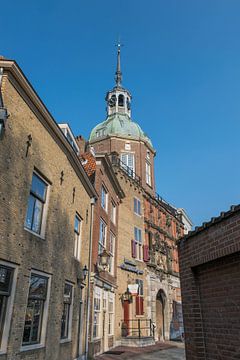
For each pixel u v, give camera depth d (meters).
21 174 8.30
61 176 11.19
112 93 35.50
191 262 5.71
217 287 4.96
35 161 9.18
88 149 20.75
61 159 11.27
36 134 9.34
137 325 21.70
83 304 13.66
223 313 4.73
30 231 8.64
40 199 9.56
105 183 18.89
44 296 9.35
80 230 13.67
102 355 15.25
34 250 8.74
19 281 7.83
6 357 7.04
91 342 14.02
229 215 4.50
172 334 27.48
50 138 10.37
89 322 14.27
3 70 7.89
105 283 17.73
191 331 5.46
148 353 16.73
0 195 7.27
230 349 4.48
